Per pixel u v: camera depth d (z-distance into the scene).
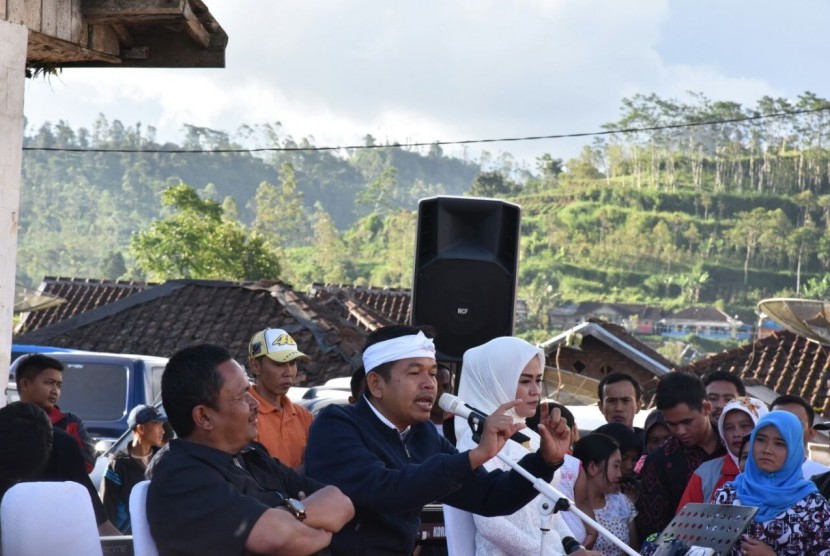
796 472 6.00
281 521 4.13
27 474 4.79
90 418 13.32
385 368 5.23
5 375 8.02
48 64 9.43
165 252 88.88
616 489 7.02
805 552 5.89
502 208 10.27
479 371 6.12
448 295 10.20
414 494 4.76
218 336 24.62
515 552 5.68
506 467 5.95
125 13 8.80
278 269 91.19
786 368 23.92
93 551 4.32
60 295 43.75
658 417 8.52
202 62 9.62
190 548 4.15
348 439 5.08
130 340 24.84
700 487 6.82
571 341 26.08
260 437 7.48
